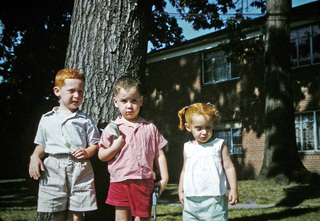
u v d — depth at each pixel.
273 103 11.17
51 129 3.03
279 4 11.47
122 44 3.70
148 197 2.93
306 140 13.17
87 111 3.61
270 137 11.05
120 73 3.67
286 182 10.22
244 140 14.53
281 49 11.34
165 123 17.36
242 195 8.65
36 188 13.25
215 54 16.02
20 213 6.94
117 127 2.85
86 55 3.68
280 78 11.20
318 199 7.68
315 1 15.34
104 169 3.45
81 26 3.74
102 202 3.40
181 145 16.53
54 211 2.91
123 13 3.72
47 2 13.88
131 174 2.88
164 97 17.62
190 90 16.64
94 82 3.63
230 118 15.07
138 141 2.96
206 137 3.01
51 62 14.56
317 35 13.19
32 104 15.09
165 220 5.63
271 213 5.96
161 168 3.05
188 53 16.84
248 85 14.65
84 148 3.06
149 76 18.45
